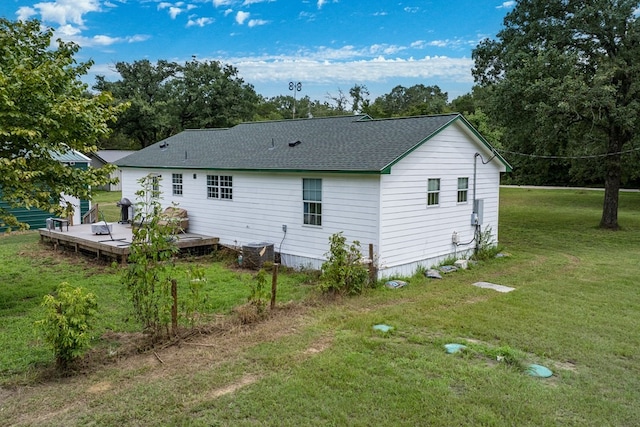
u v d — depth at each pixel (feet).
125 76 153.58
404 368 18.48
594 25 59.06
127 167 55.83
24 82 25.05
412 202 36.42
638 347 21.06
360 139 40.01
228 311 26.50
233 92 147.84
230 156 46.83
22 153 27.22
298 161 39.06
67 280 33.78
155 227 22.09
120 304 27.43
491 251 44.98
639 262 42.83
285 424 14.39
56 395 16.29
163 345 20.75
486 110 68.28
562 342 21.58
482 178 44.75
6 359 19.25
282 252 40.45
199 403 15.69
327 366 18.54
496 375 17.81
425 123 39.50
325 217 36.96
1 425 14.40
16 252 45.09
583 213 84.53
